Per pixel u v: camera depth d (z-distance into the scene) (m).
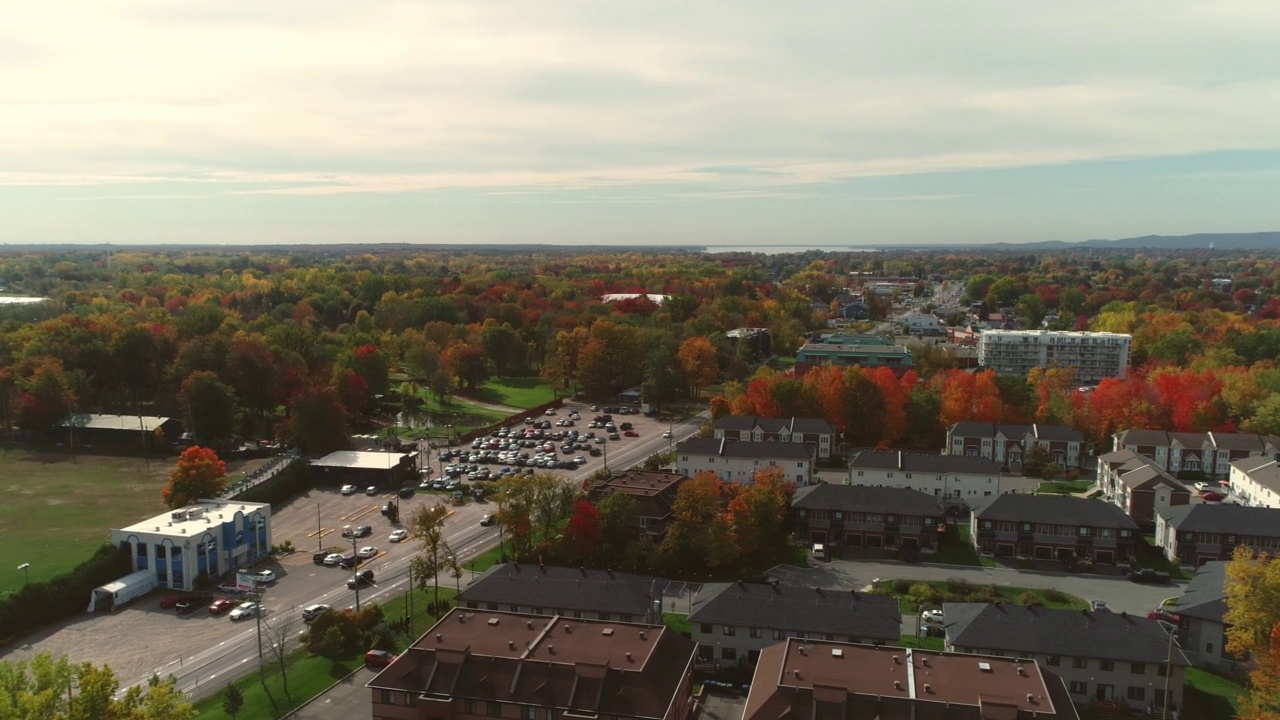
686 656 95.56
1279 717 81.50
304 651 111.00
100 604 125.25
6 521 154.50
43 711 73.69
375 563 141.25
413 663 92.00
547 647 93.69
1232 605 105.12
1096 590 132.00
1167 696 96.12
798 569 139.12
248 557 141.88
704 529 137.88
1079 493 181.38
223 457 199.00
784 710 83.25
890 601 108.88
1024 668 89.06
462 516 164.62
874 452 176.50
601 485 156.62
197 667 107.50
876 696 83.31
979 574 138.50
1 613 115.56
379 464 184.62
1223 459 192.25
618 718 85.94
